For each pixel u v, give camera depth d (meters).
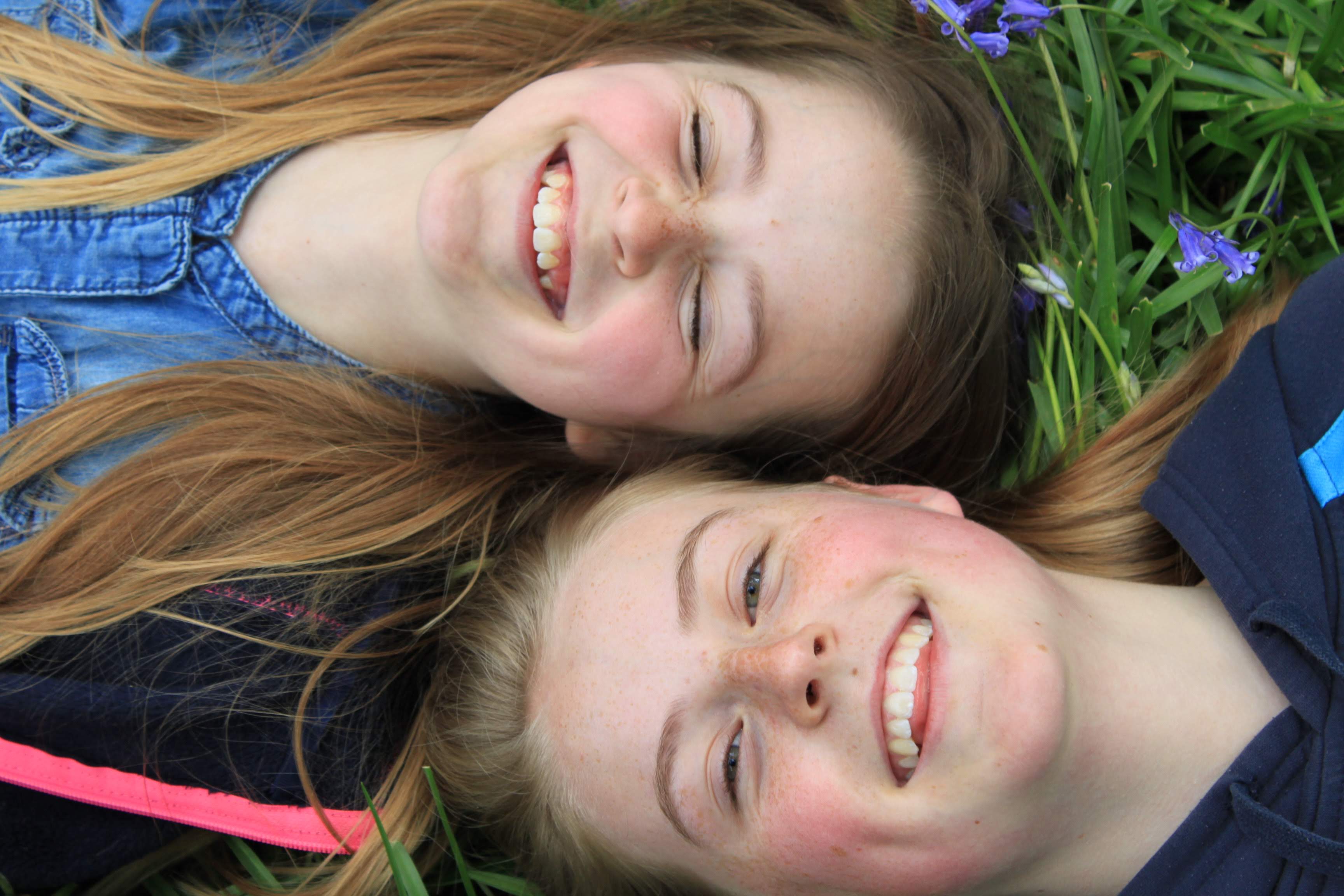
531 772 1.90
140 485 2.04
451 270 1.89
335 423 2.14
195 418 2.10
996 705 1.46
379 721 2.07
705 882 1.77
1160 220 2.15
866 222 1.93
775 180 1.88
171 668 1.98
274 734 1.99
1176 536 1.74
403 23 2.27
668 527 1.81
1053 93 2.20
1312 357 1.75
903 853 1.50
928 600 1.53
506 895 2.16
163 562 1.99
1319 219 2.07
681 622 1.65
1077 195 2.16
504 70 2.27
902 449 2.22
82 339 2.07
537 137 1.88
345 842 1.95
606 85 1.87
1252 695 1.62
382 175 2.11
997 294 2.13
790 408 2.08
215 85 2.18
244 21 2.32
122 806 1.89
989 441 2.23
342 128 2.14
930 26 2.21
